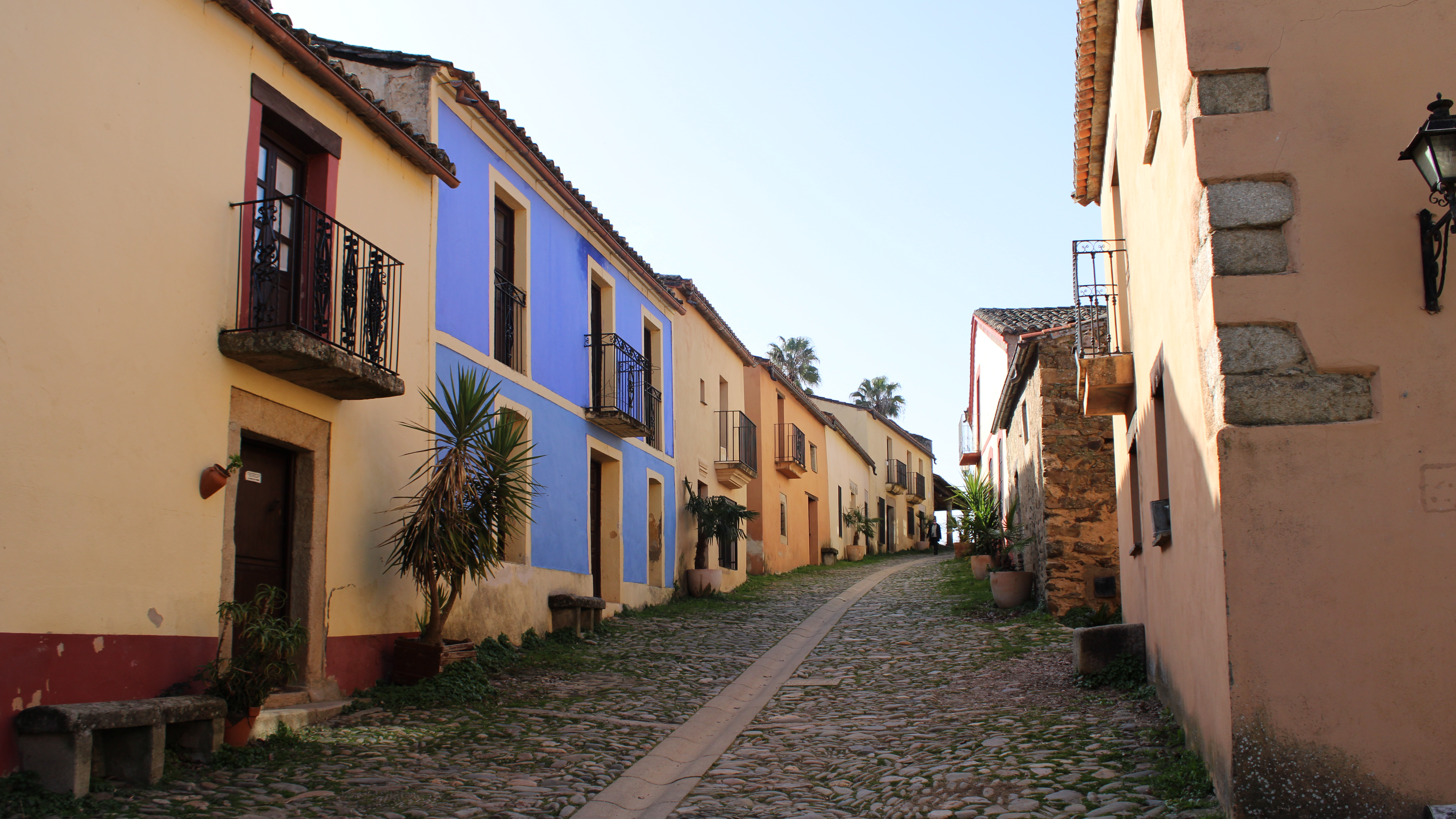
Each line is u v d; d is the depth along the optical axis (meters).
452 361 11.12
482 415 9.51
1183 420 6.05
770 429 27.80
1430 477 4.79
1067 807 5.56
